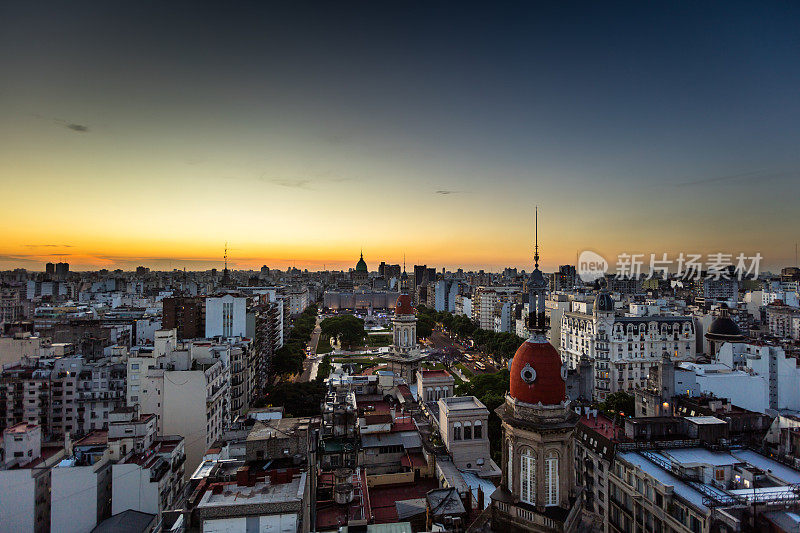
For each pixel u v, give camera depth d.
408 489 78.56
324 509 65.69
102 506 89.25
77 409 132.38
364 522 58.62
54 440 131.25
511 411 55.88
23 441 92.25
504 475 57.22
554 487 53.34
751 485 70.19
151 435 104.62
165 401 123.12
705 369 142.12
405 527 57.75
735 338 188.88
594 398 184.00
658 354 194.12
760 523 57.69
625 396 151.62
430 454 83.56
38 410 132.88
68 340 188.25
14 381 132.88
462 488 71.56
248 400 164.25
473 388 156.88
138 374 127.12
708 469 73.31
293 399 158.38
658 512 70.31
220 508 49.88
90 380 133.50
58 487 86.62
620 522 80.94
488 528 56.94
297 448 62.78
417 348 173.12
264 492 54.00
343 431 83.19
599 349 190.75
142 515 87.25
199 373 123.25
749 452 84.00
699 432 87.44
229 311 188.75
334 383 137.50
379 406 120.19
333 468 75.25
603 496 88.25
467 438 90.06
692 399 116.31
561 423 52.69
